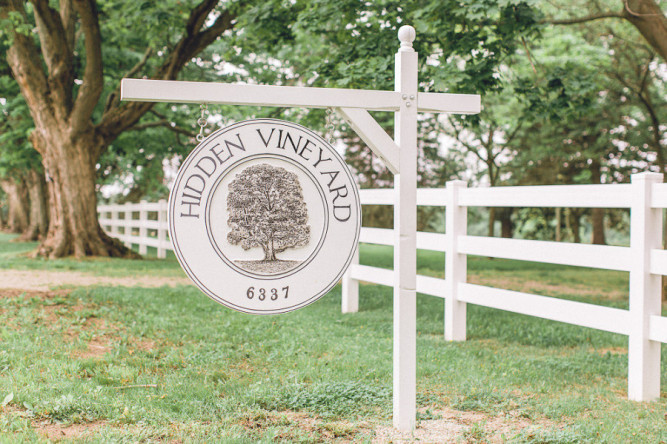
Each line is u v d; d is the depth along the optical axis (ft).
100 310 27.20
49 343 20.56
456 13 30.55
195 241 12.61
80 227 56.34
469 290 24.52
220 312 28.63
